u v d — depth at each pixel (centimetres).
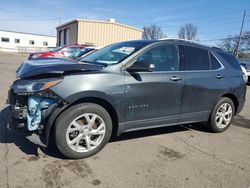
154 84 427
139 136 492
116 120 412
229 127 598
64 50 1497
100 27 2703
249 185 347
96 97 378
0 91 807
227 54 564
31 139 363
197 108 498
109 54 456
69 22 2794
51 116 356
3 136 443
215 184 344
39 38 5709
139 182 337
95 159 388
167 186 332
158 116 447
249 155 443
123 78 399
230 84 537
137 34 2984
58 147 368
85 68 380
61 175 339
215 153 442
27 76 365
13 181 318
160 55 448
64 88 354
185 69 474
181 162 399
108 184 328
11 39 5434
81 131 380
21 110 362
